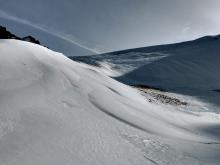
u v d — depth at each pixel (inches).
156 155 402.0
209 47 4293.8
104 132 406.6
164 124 658.2
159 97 1333.7
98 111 489.1
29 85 424.5
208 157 465.7
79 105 465.4
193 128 772.6
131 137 439.8
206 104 1628.9
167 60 3430.1
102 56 3821.4
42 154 284.7
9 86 389.7
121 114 538.6
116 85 842.8
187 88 2321.6
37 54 557.9
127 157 355.9
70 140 334.6
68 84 522.0
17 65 462.3
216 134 772.0
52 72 519.2
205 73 3036.4
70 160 293.9
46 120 354.9
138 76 2659.9
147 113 683.4
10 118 322.0
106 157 332.5
